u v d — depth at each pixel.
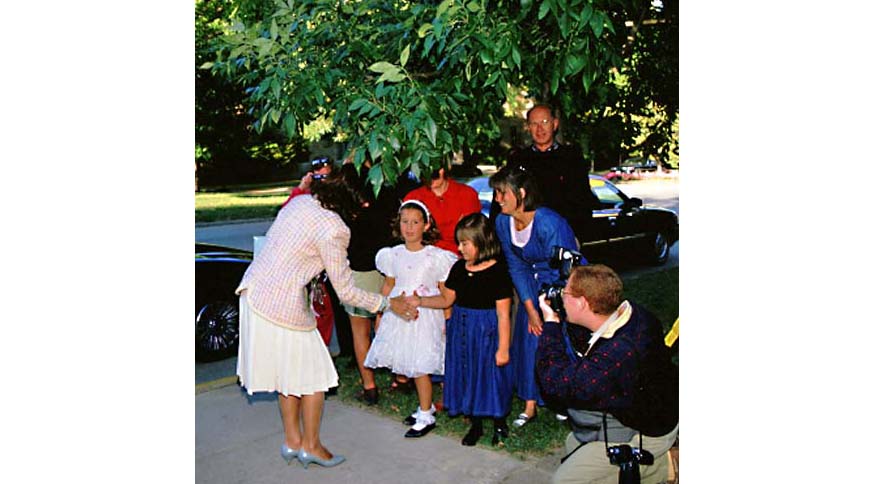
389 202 5.13
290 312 3.88
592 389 2.76
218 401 5.29
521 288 4.45
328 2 3.99
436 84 3.79
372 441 4.54
